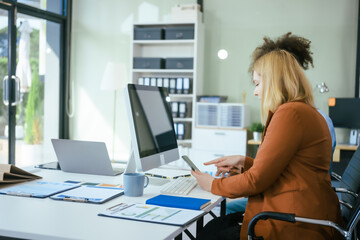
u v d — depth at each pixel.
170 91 5.21
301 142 1.49
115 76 5.07
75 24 6.11
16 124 5.19
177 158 2.13
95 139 6.12
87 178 1.98
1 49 4.95
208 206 1.50
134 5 5.88
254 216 1.42
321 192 1.49
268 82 1.59
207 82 5.57
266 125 1.60
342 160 4.78
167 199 1.55
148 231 1.18
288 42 1.69
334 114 4.80
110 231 1.18
